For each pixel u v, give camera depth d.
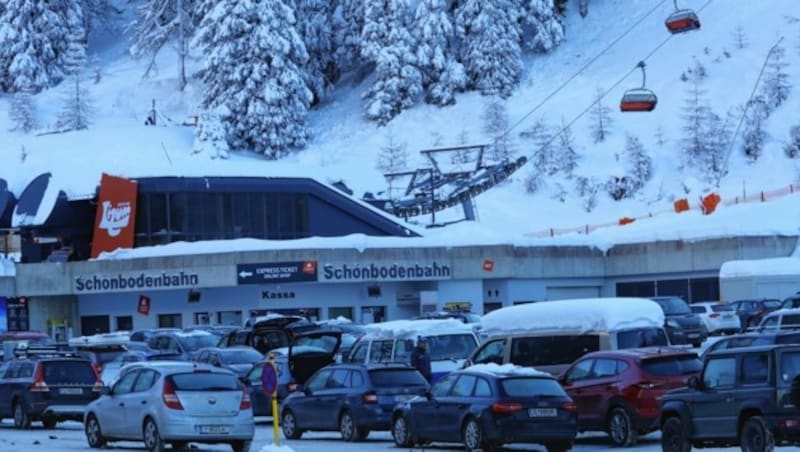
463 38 138.38
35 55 155.62
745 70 125.00
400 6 138.62
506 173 98.56
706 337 57.62
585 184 114.06
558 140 120.38
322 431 38.78
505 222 107.94
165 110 147.75
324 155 131.25
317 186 87.62
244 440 33.19
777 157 111.25
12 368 44.50
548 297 78.88
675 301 59.72
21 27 155.88
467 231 81.69
